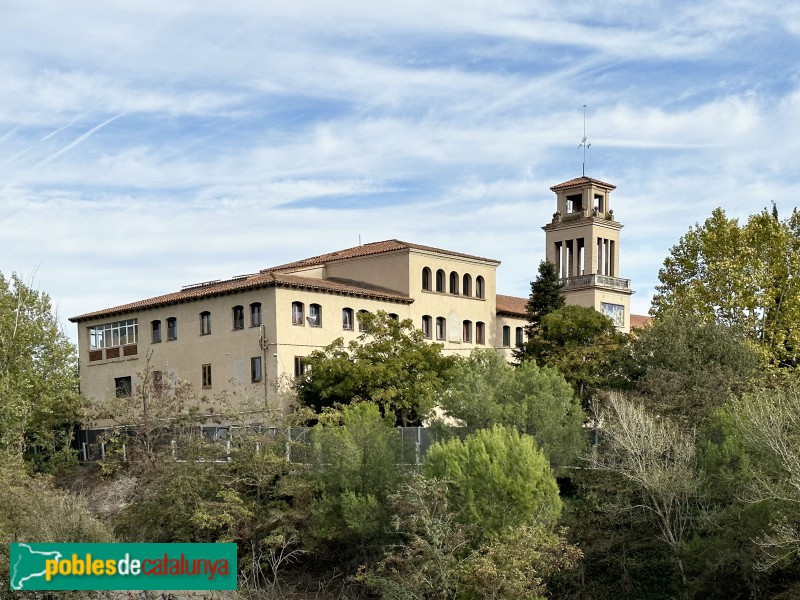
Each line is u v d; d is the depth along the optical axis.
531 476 37.09
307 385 56.59
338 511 42.38
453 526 35.72
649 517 38.88
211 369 64.81
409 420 55.78
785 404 35.34
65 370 65.25
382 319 59.47
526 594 32.75
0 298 63.16
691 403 44.62
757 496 34.66
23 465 50.25
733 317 60.62
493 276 76.31
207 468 44.09
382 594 35.88
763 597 35.38
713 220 64.56
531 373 47.34
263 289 61.69
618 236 87.44
